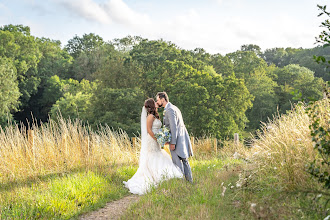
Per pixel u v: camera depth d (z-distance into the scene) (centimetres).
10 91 3797
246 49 6956
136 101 3344
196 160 1003
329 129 374
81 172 686
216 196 452
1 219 430
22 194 538
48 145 755
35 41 5534
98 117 3272
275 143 546
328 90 397
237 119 3594
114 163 816
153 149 620
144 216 414
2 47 4494
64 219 444
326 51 5844
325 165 415
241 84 3491
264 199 391
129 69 3834
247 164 602
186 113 3197
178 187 529
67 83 5250
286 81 5416
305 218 344
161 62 3794
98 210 484
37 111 5275
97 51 5681
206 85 3534
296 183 418
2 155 680
